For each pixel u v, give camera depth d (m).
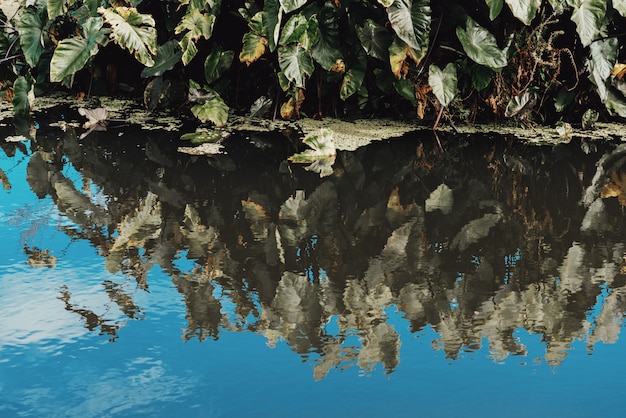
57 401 2.43
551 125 6.29
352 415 2.37
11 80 6.82
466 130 6.06
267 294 3.23
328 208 4.27
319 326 2.97
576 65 6.20
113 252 3.64
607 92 6.18
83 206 4.25
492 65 5.72
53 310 3.06
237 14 6.31
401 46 5.70
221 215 4.14
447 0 5.88
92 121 6.09
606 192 4.59
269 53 6.32
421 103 6.00
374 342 2.86
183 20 5.94
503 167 5.08
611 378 2.62
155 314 3.04
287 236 3.86
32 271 3.42
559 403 2.46
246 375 2.60
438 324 3.01
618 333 2.96
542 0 5.97
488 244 3.81
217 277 3.39
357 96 6.46
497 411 2.40
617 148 5.55
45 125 6.05
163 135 5.80
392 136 5.85
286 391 2.50
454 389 2.54
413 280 3.40
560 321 3.05
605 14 5.95
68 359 2.69
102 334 2.87
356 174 4.88
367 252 3.69
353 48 6.00
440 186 4.68
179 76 6.64
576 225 4.07
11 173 4.81
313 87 6.46
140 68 7.18
